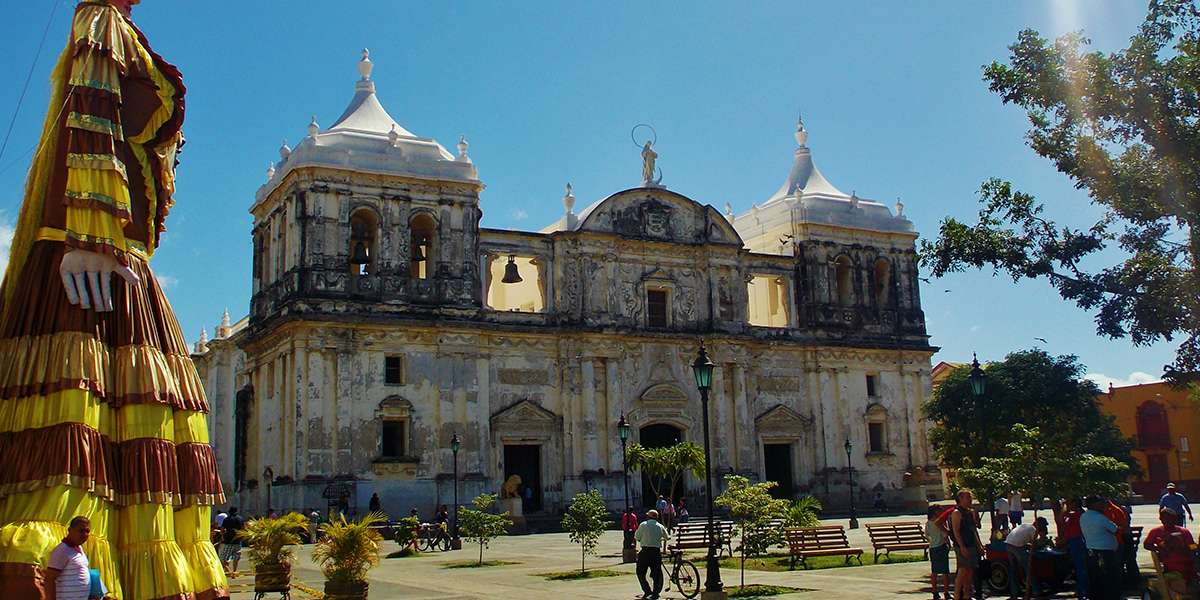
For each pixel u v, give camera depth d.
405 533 44.00
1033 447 29.81
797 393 70.81
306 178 57.81
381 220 59.34
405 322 58.56
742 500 29.20
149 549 10.84
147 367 11.26
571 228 66.88
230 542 34.34
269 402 60.25
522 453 62.66
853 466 71.19
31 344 10.80
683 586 29.34
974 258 31.02
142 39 12.08
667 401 65.44
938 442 72.06
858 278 74.19
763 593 26.95
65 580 10.09
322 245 57.59
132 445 10.99
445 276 60.38
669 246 67.50
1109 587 22.56
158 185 11.98
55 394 10.57
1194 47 27.11
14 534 10.03
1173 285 27.61
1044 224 30.72
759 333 69.75
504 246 63.66
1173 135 26.88
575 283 64.50
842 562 35.16
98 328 11.09
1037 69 28.75
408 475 57.75
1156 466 87.38
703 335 67.19
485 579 32.97
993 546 26.05
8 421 10.59
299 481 54.75
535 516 59.91
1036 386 70.88
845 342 72.12
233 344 72.19
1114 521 24.77
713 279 68.44
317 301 56.81
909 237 76.56
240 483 61.69
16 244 11.21
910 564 34.09
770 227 75.75
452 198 61.28
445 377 59.53
